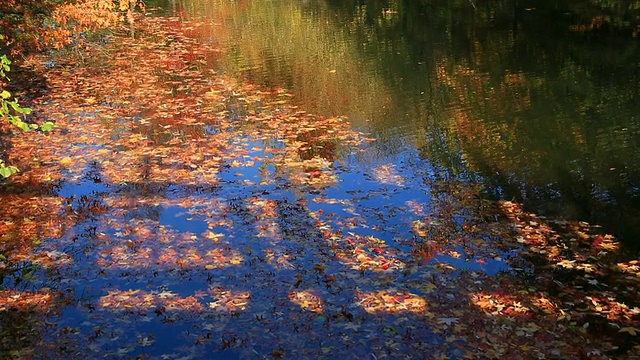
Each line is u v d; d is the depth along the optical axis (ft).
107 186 33.81
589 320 22.30
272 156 38.52
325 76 57.41
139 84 54.49
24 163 36.76
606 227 29.37
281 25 82.84
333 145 40.47
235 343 21.06
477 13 83.15
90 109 47.24
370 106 48.55
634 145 38.83
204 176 35.19
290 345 20.92
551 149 38.68
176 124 44.21
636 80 52.24
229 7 98.07
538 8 82.84
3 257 26.43
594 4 82.89
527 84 52.49
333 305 23.12
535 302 23.38
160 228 29.07
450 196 32.78
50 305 23.07
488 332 21.49
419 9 88.99
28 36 61.77
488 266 25.94
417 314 22.52
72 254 26.71
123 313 22.65
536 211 31.04
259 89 53.52
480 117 44.98
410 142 40.75
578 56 60.29
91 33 74.28
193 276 25.09
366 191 33.55
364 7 93.76
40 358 20.17
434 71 57.98
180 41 73.20
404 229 29.30
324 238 28.27
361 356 20.30
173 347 20.86
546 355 20.26
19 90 51.83
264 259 26.37
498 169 36.17
